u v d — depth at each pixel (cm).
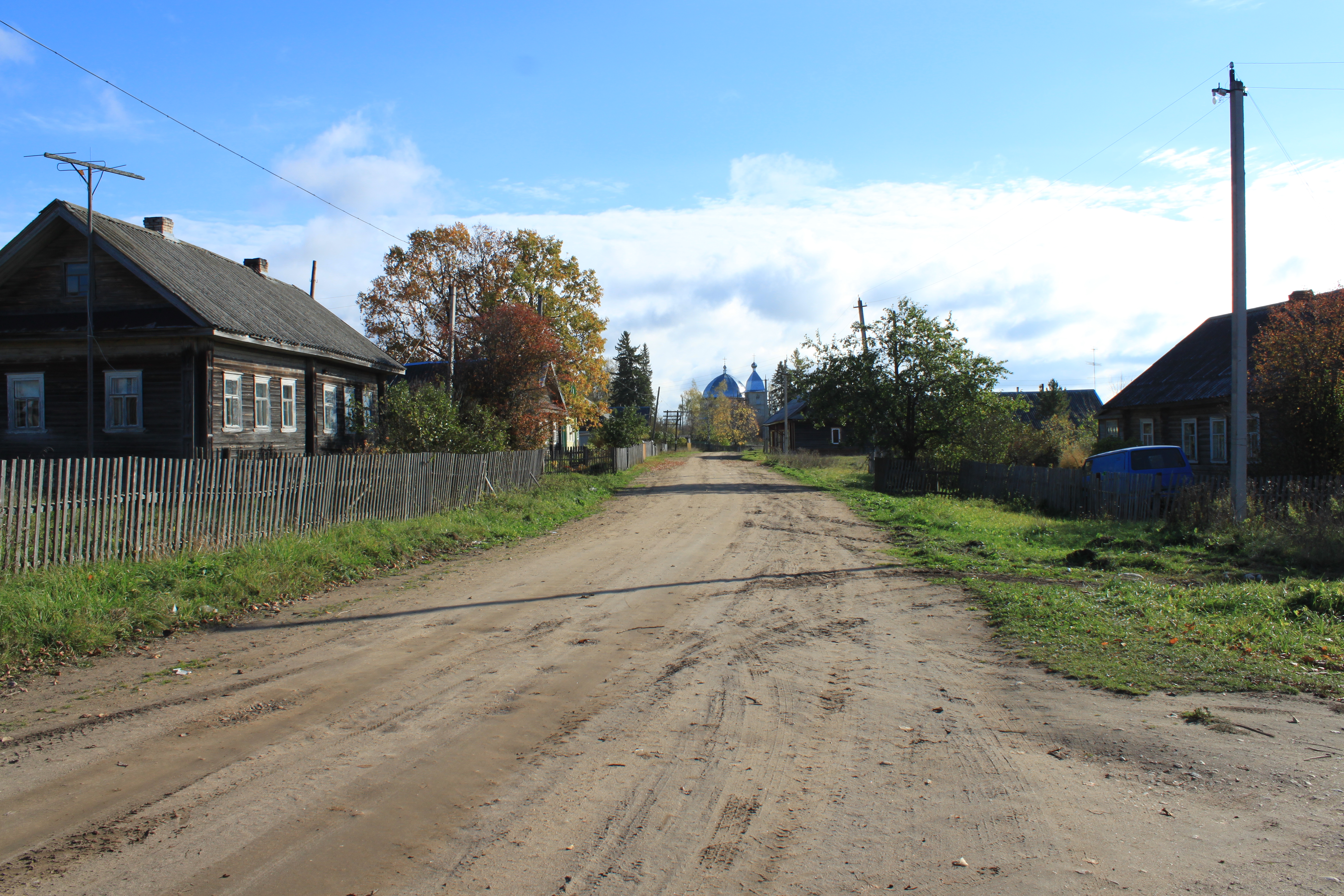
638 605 907
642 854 348
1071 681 607
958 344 2955
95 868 333
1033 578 1072
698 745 482
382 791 412
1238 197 1451
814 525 1761
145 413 2005
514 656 688
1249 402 1819
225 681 615
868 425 3041
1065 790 412
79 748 473
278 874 329
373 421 2436
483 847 353
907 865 337
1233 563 1175
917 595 969
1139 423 3180
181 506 1059
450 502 1859
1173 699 557
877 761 455
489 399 2842
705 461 6009
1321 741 471
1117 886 316
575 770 442
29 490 862
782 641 746
